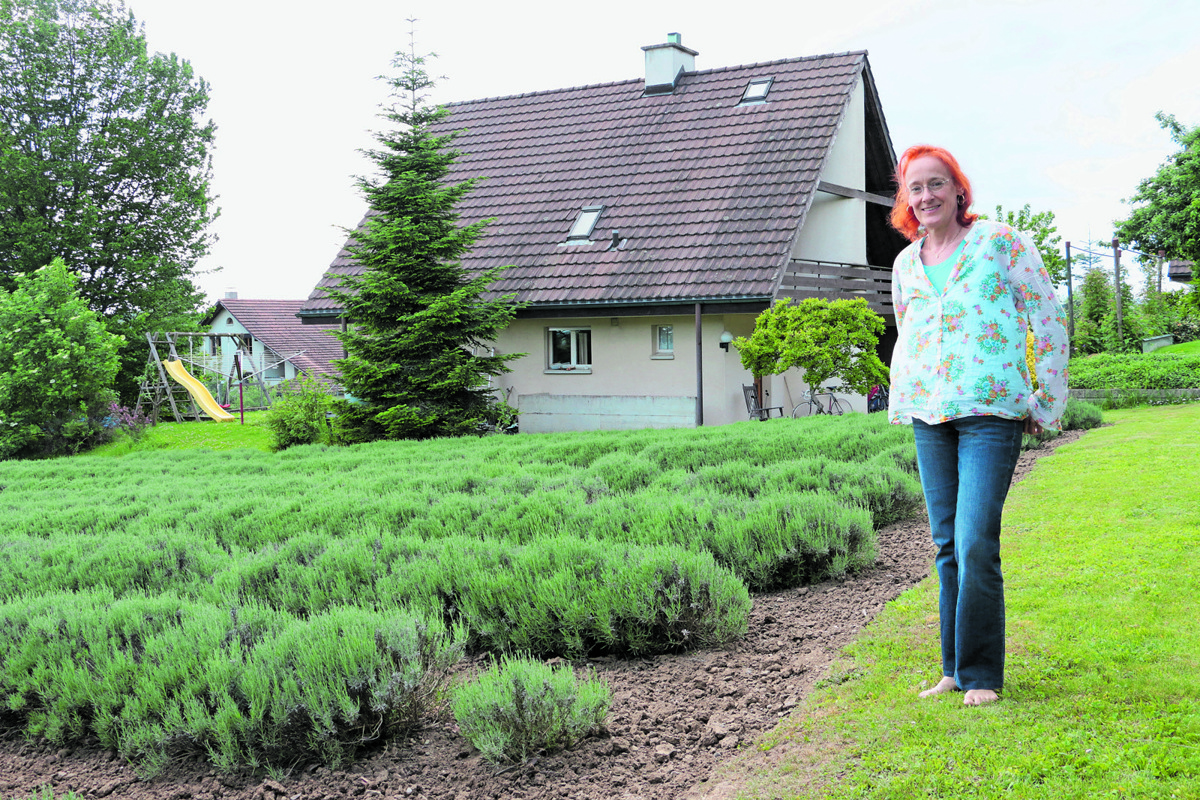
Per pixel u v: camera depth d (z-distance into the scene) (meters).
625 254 18.34
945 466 3.49
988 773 2.88
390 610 4.39
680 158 20.22
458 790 3.28
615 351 18.81
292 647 3.93
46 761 3.92
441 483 9.08
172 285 30.33
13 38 27.84
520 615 4.64
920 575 5.52
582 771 3.31
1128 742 2.94
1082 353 33.66
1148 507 6.31
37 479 13.12
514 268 19.03
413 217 16.62
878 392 21.98
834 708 3.55
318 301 21.08
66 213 28.22
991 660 3.38
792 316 15.74
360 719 3.66
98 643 4.29
